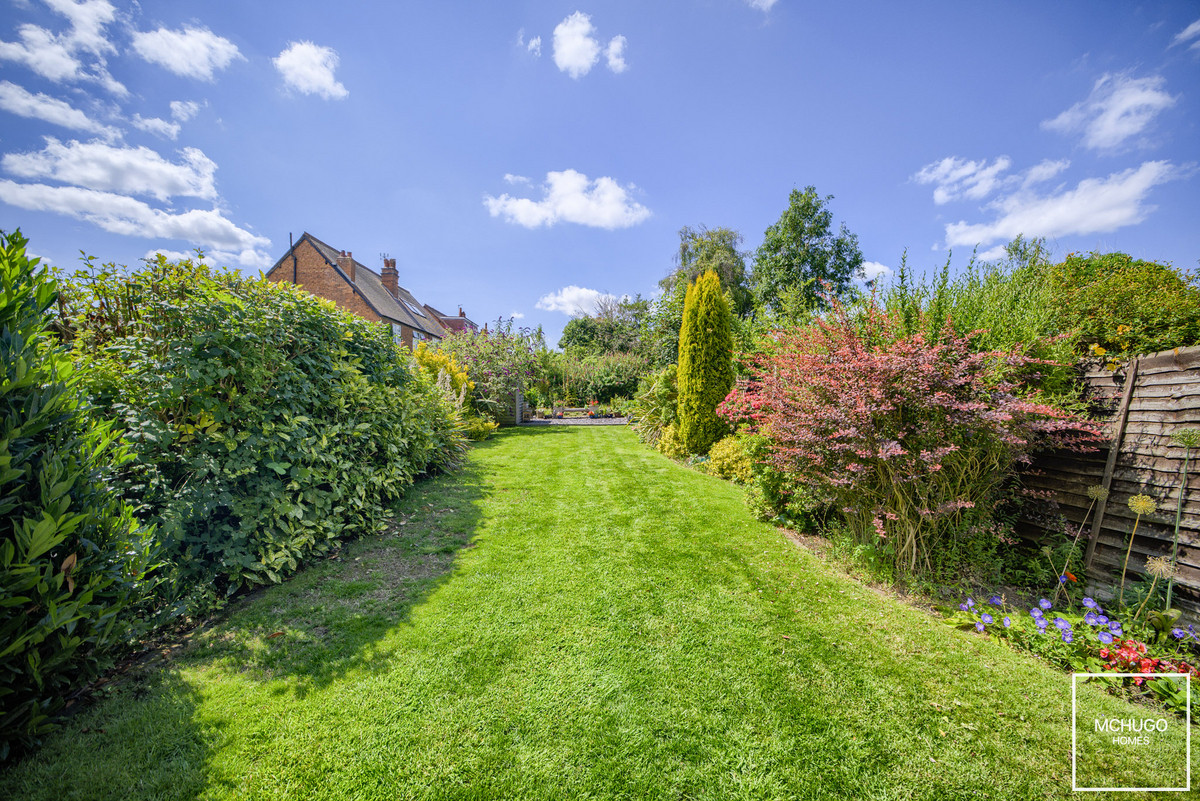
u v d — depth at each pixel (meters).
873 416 3.24
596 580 3.13
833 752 1.71
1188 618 2.53
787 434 3.69
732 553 3.64
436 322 30.39
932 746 1.75
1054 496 3.34
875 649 2.39
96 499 1.86
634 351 21.11
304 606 2.70
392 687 2.01
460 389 10.03
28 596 1.58
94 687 1.95
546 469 6.68
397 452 4.63
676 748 1.72
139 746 1.65
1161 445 2.78
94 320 3.27
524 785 1.54
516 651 2.30
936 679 2.15
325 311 4.33
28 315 1.77
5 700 1.57
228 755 1.63
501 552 3.57
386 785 1.52
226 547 2.73
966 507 3.04
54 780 1.49
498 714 1.87
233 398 2.96
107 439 2.04
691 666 2.22
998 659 2.33
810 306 7.35
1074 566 3.08
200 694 1.94
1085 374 3.35
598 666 2.20
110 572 1.84
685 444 7.68
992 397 2.97
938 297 3.83
